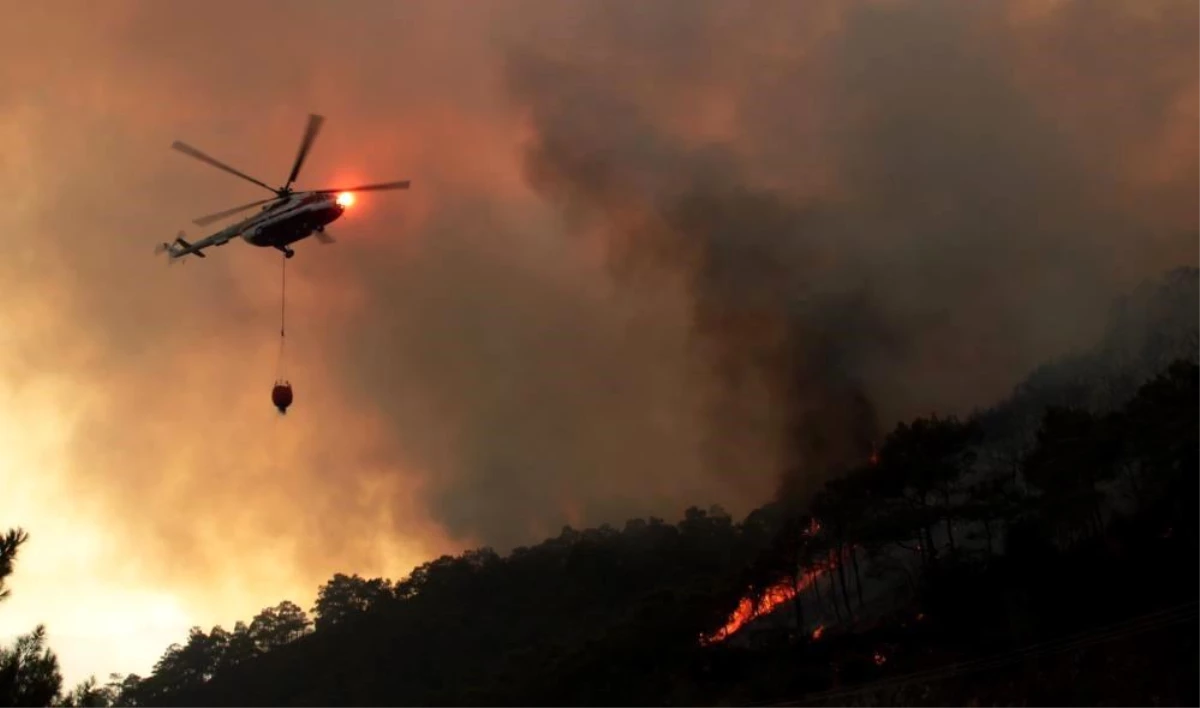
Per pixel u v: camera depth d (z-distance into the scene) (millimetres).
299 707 124750
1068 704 40000
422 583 157875
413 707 104562
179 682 157500
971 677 46562
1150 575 45250
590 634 105062
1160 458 50562
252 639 166750
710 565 133000
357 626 149500
